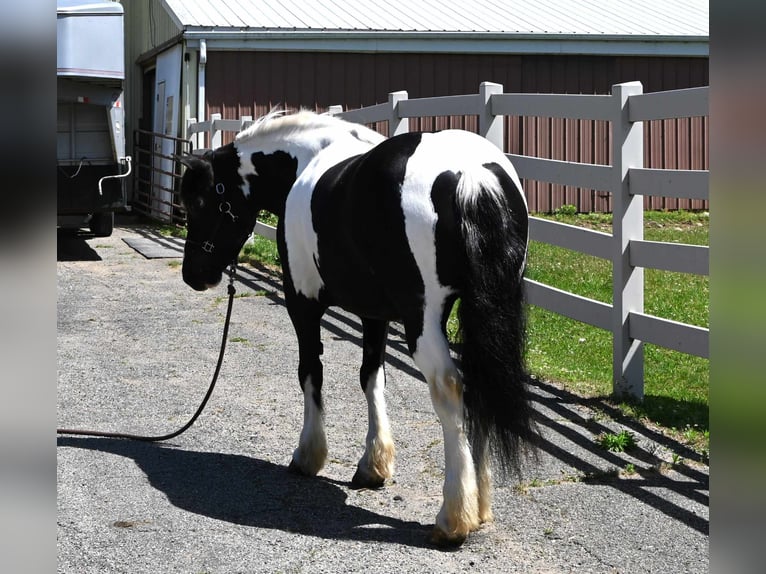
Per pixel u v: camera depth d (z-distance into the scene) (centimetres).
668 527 380
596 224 1416
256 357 687
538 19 1642
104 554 358
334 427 525
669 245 524
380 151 367
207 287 503
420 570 342
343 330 769
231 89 1478
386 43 1519
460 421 350
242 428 528
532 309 834
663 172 523
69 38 1094
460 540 358
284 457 480
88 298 907
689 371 650
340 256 391
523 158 663
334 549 362
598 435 498
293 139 470
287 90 1503
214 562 351
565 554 356
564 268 986
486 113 669
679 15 1742
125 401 580
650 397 573
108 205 1178
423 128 1504
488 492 378
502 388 335
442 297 348
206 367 660
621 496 414
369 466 430
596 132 1558
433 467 460
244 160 481
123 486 435
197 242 495
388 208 352
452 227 340
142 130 1727
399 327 767
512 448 338
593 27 1609
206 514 401
